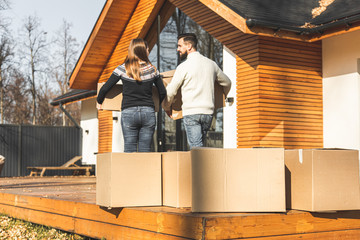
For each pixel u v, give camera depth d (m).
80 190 6.78
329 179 3.38
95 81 13.38
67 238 4.73
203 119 4.64
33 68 31.47
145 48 4.61
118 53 12.27
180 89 5.01
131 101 4.54
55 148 19.70
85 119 18.47
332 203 3.38
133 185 3.73
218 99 5.07
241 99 8.17
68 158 19.91
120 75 4.55
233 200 3.29
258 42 7.80
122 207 3.85
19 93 32.06
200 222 3.08
